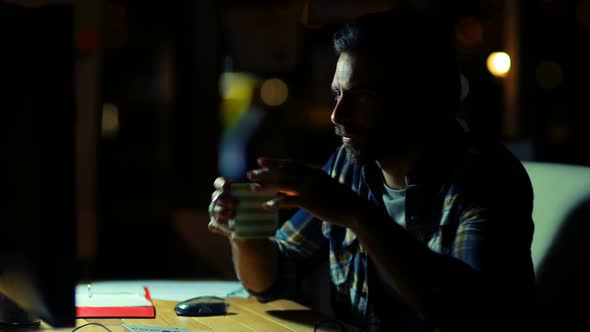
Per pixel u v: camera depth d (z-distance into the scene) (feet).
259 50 18.16
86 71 14.49
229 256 16.80
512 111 16.79
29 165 4.25
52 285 4.31
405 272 4.51
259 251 5.96
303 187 4.57
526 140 11.27
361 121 5.23
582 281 5.74
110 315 5.46
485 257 4.79
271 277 6.06
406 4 14.97
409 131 5.32
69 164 4.26
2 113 4.32
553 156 11.25
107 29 24.26
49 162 4.23
